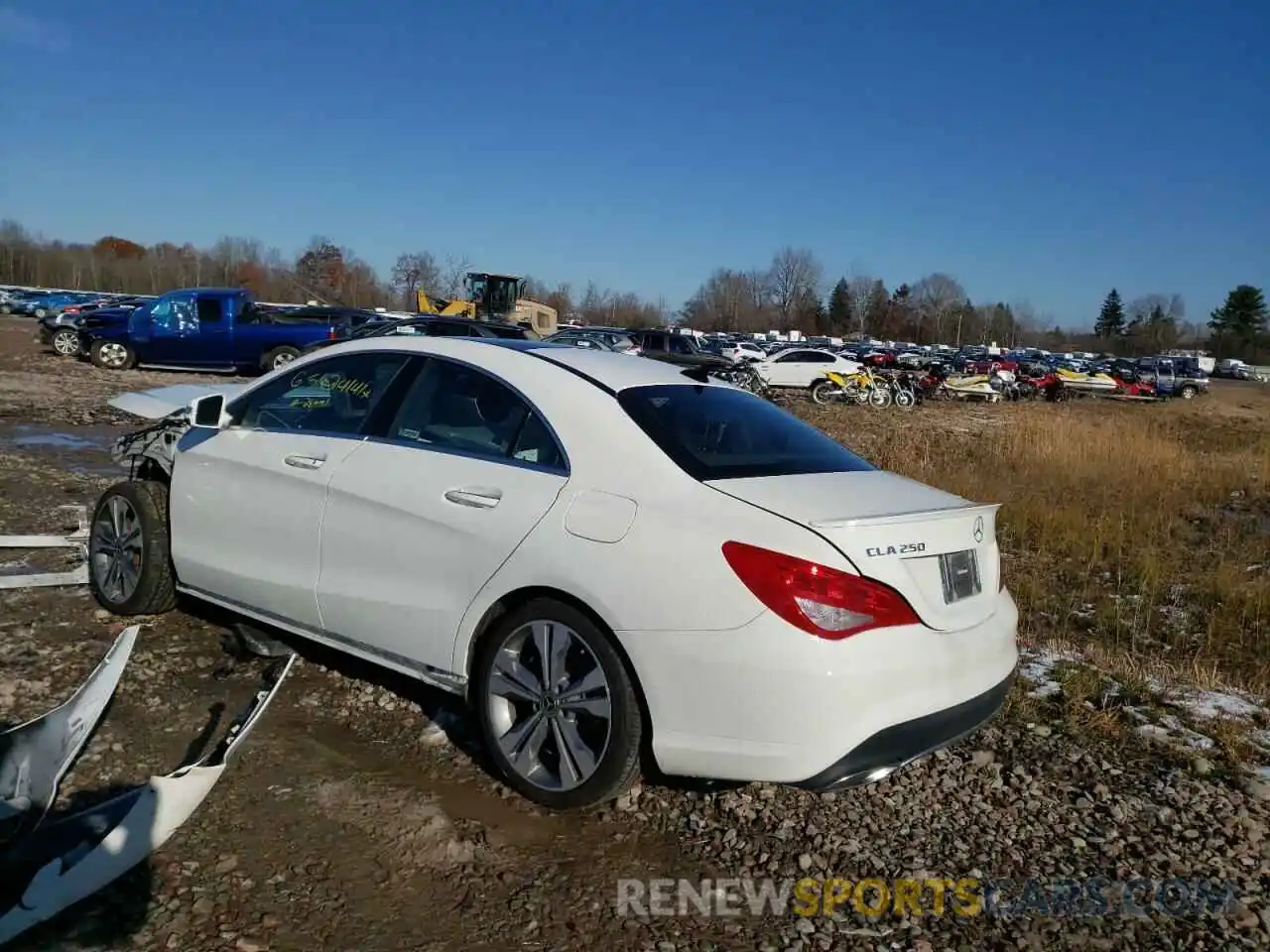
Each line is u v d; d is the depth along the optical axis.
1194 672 5.20
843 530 3.03
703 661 3.02
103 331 20.64
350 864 3.02
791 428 4.01
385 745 3.81
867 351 59.31
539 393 3.68
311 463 4.09
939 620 3.18
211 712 3.96
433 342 4.13
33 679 4.09
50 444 10.79
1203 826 3.60
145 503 4.80
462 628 3.55
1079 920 3.01
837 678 2.91
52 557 5.83
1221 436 23.61
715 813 3.47
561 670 3.34
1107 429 17.42
